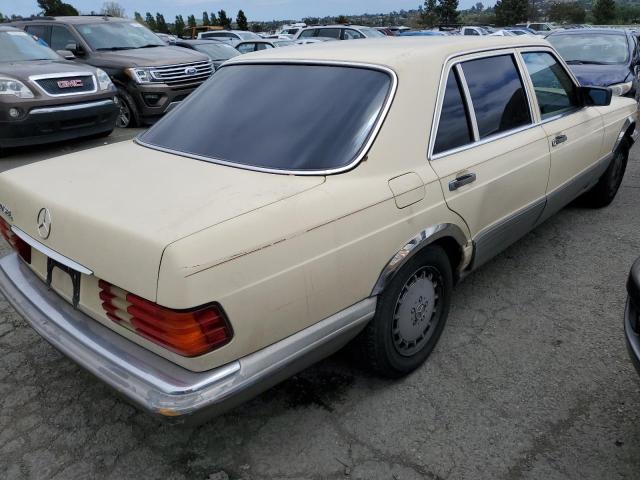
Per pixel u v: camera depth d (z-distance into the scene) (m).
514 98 3.41
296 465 2.37
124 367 2.00
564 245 4.50
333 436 2.52
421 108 2.66
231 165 2.45
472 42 3.17
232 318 1.90
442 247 2.96
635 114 5.14
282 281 2.03
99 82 7.93
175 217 1.96
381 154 2.45
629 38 9.36
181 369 1.94
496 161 3.10
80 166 2.64
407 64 2.69
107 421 2.64
